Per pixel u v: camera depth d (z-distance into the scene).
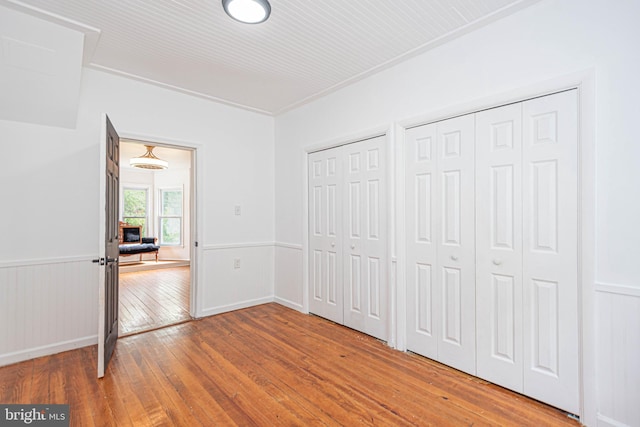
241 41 2.46
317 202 3.67
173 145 3.47
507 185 2.14
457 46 2.38
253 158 4.10
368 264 3.08
